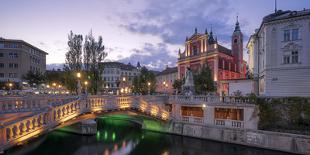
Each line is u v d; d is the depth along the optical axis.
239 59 76.44
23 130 14.71
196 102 34.06
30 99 18.88
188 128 33.31
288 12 39.47
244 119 29.69
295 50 35.47
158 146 29.86
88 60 40.78
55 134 36.22
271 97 30.45
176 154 26.78
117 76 110.50
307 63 34.53
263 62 40.34
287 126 28.52
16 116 17.12
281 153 25.16
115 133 37.50
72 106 19.06
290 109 29.23
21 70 70.56
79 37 40.84
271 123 29.50
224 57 69.81
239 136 28.45
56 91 51.84
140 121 43.09
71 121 19.97
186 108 36.44
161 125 36.94
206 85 51.50
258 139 26.94
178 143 30.86
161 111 32.81
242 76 77.38
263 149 26.42
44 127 16.27
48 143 30.77
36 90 48.91
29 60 76.19
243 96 32.31
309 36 34.47
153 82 63.00
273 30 37.38
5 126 13.48
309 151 23.61
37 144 30.14
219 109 32.78
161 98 36.97
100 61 41.56
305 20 34.81
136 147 29.48
